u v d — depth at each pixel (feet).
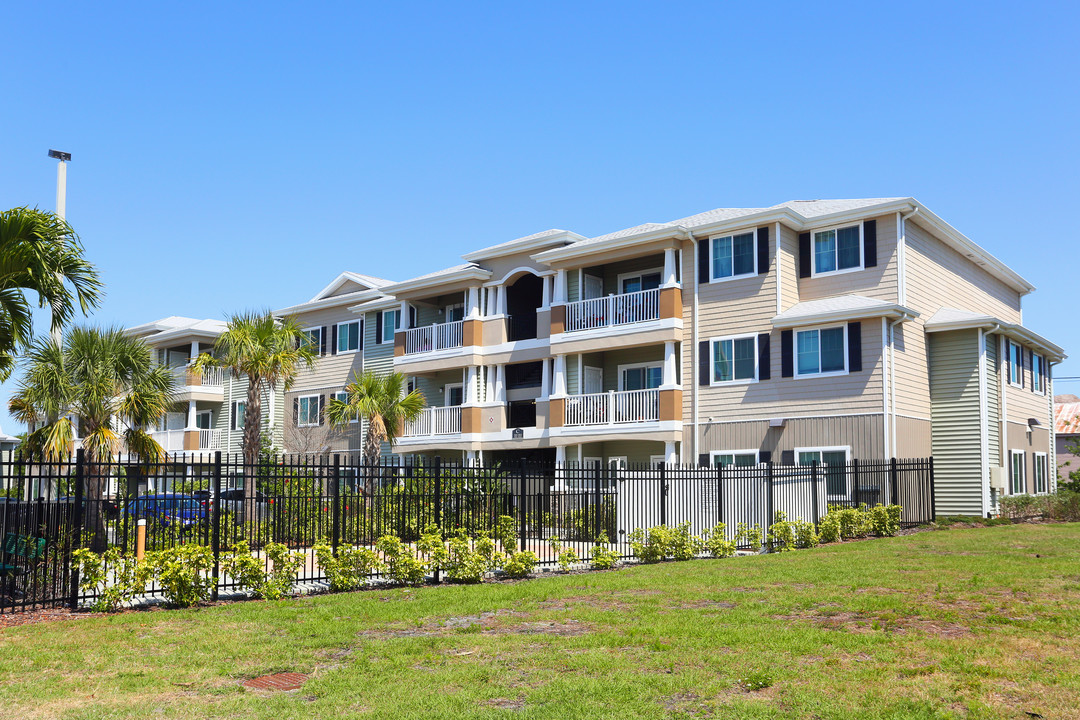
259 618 37.06
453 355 113.29
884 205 86.99
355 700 24.84
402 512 60.75
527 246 108.68
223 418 152.25
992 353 94.38
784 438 87.86
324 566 46.03
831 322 85.81
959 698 24.03
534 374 114.52
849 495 79.66
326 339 137.80
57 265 44.73
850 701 23.93
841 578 45.65
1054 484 113.29
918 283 90.48
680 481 65.41
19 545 40.83
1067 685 24.94
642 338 96.27
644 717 22.97
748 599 40.01
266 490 59.26
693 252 96.17
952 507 90.48
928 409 91.30
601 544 56.95
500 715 23.25
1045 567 48.26
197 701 24.95
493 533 56.54
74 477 42.16
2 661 29.45
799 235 93.45
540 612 37.91
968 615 35.19
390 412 104.63
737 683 25.95
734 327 92.32
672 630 33.09
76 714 23.72
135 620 36.73
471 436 109.91
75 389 68.23
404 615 37.37
